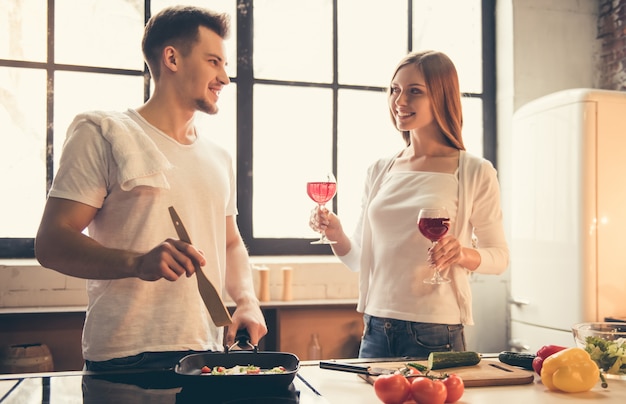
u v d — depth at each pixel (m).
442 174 2.03
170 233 1.59
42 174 3.27
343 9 3.75
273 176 3.63
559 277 3.16
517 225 3.49
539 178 3.31
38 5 3.27
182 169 1.64
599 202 3.03
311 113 3.69
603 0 3.86
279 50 3.65
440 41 3.89
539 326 3.33
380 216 2.05
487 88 3.93
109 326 1.52
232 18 3.57
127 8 3.39
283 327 3.49
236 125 3.57
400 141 3.82
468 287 1.98
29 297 3.12
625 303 3.05
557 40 3.84
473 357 1.47
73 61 3.32
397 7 3.83
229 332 1.60
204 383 1.16
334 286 3.55
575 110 3.08
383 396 1.16
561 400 1.23
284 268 3.39
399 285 1.96
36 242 1.46
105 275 1.39
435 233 1.74
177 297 1.58
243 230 3.58
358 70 3.77
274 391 1.19
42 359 2.94
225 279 1.86
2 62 3.22
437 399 1.14
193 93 1.65
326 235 2.30
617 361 1.42
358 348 3.56
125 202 1.55
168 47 1.63
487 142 3.92
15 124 3.24
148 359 1.51
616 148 3.06
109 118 1.55
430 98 2.00
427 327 1.90
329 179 2.33
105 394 1.17
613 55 3.79
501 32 3.88
